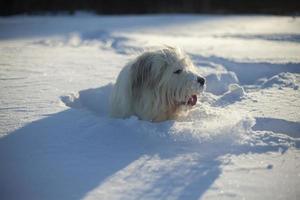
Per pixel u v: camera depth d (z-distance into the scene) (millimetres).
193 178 3500
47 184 3480
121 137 4434
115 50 11461
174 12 33875
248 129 4551
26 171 3717
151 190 3314
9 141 4355
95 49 11852
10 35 16906
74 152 4070
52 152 4070
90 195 3256
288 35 14125
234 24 19844
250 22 20609
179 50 5254
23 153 4074
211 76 7109
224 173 3578
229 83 7227
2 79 7434
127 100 5234
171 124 4691
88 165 3779
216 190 3293
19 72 8148
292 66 8023
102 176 3562
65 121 4895
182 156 3943
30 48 12156
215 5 34656
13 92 6406
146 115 5113
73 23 23141
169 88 5031
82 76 7746
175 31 17359
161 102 5090
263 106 5527
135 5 36469
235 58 8945
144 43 12648
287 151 4016
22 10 36000
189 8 34562
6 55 10594
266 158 3865
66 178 3553
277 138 4301
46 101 5820
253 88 6699
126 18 26250
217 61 8945
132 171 3645
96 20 25094
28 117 5066
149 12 34938
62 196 3268
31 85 6926
